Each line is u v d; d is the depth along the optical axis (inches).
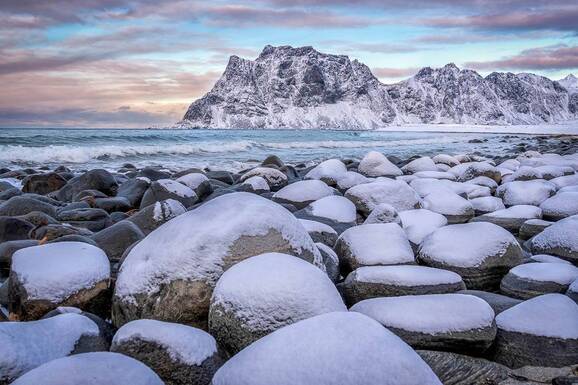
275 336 97.3
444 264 181.0
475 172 443.8
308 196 309.3
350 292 160.6
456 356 126.1
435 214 246.5
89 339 123.3
